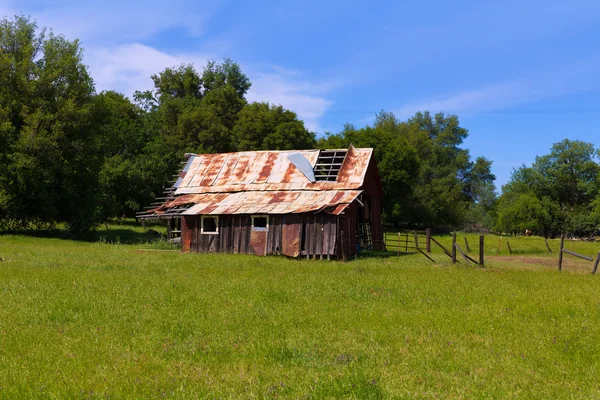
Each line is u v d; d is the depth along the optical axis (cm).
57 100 4316
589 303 1323
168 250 3275
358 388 702
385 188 7219
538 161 10306
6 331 1009
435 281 1716
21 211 4266
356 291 1488
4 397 683
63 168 4278
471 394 693
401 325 1074
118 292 1429
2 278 1697
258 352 881
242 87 9288
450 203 8138
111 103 6309
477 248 3884
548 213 9125
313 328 1041
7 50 4406
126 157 6688
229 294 1429
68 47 4544
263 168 3638
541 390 710
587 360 852
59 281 1633
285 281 1697
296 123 7038
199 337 977
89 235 4694
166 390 704
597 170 9731
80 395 687
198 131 7031
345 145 7150
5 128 3991
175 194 3688
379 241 3719
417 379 749
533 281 1745
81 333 1002
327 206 2911
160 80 9069
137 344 929
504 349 907
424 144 9319
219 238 3150
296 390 705
